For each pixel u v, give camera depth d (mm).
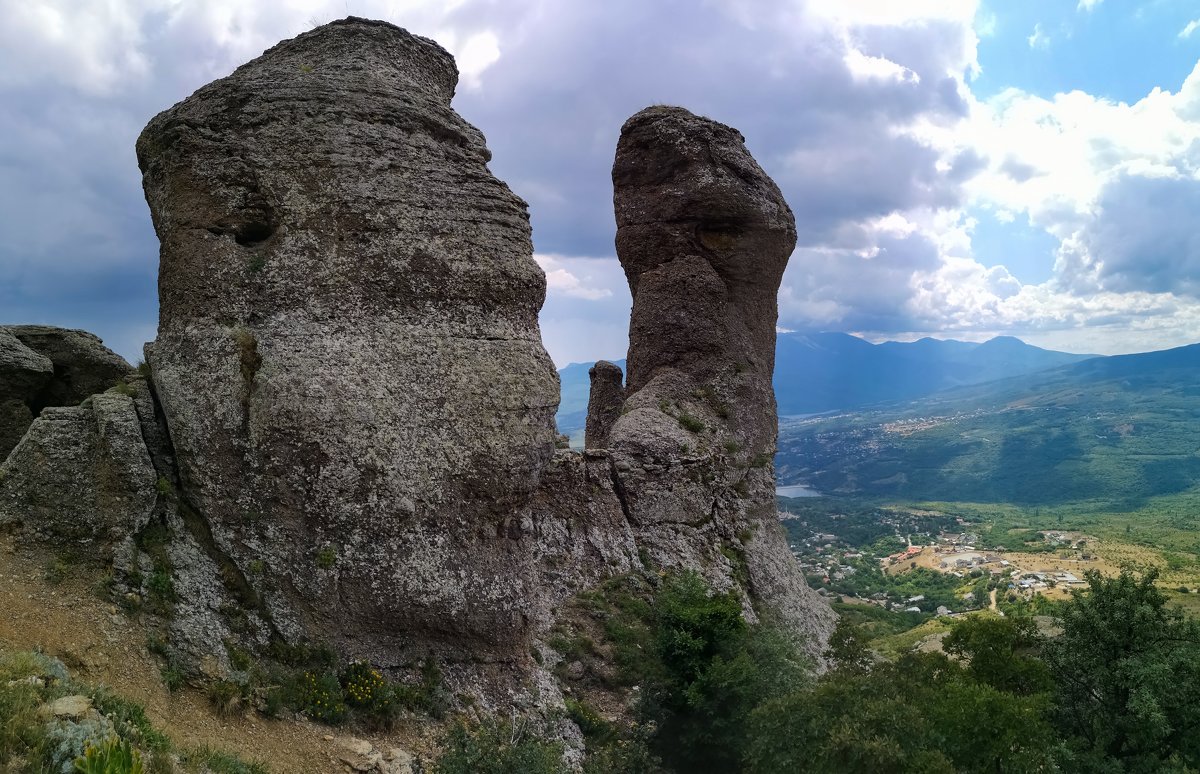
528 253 17938
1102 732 18172
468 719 15148
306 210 15906
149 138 16484
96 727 9367
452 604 15578
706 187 26656
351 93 16766
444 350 16359
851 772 12875
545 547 21281
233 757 11227
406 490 15398
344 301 15750
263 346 15211
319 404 14922
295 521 14719
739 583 24000
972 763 13906
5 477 13672
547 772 13289
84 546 13477
